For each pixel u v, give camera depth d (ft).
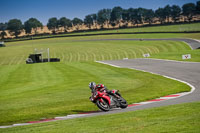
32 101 98.17
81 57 457.68
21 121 69.56
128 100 86.22
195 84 111.96
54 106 85.51
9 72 240.12
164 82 126.21
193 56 253.24
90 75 180.04
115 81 142.51
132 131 40.52
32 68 262.88
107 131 42.16
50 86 141.28
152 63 227.20
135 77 153.58
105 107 68.03
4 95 123.03
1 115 77.66
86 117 60.59
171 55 288.10
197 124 40.81
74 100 94.17
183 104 63.57
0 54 568.00
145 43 560.61
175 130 38.73
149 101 82.64
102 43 638.94
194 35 595.88
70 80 160.86
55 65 277.03
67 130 46.37
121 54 452.76
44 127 52.60
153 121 46.34
